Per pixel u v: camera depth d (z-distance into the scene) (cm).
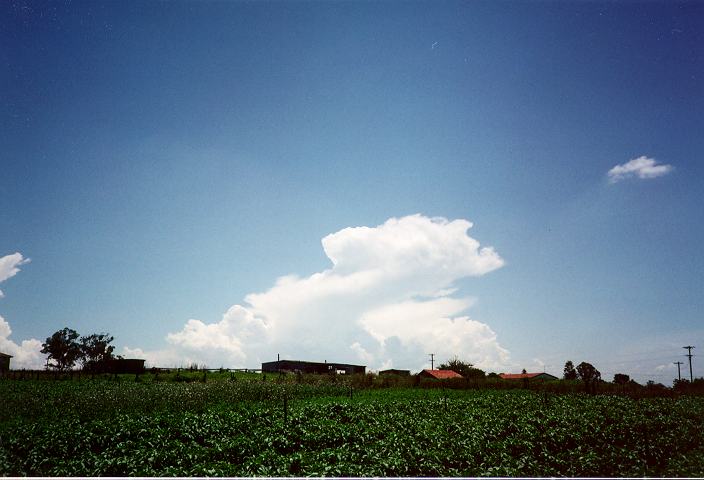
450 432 2345
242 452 1956
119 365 6969
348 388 4966
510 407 3247
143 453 1902
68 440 2097
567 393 4419
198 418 2528
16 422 2488
